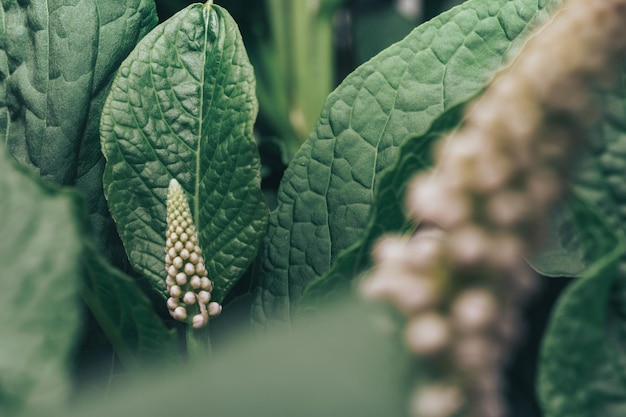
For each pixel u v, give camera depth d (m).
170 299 0.54
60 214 0.39
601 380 0.46
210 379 0.31
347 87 0.57
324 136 0.57
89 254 0.47
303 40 0.95
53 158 0.60
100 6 0.60
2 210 0.39
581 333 0.45
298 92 0.96
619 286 0.46
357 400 0.31
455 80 0.56
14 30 0.61
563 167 0.30
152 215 0.57
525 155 0.29
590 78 0.31
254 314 0.58
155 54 0.57
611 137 0.50
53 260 0.39
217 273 0.56
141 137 0.57
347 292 0.48
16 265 0.39
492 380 0.30
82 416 0.33
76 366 0.56
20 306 0.39
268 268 0.58
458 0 1.03
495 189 0.29
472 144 0.29
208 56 0.57
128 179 0.57
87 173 0.60
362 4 1.13
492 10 0.56
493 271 0.29
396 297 0.30
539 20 0.55
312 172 0.57
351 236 0.56
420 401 0.31
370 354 0.31
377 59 0.57
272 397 0.31
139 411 0.31
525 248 0.29
